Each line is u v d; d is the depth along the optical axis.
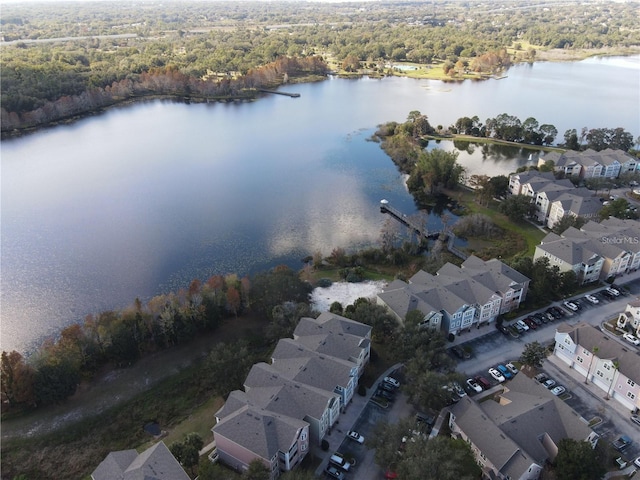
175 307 117.12
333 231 174.38
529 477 78.06
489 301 116.69
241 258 158.25
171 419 97.75
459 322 114.75
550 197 169.25
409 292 116.62
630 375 92.62
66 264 156.00
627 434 89.06
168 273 151.25
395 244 163.00
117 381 106.12
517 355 109.19
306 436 84.06
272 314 118.31
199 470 78.81
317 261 150.50
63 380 99.25
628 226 145.00
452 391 92.44
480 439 81.75
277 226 177.88
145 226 178.88
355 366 97.06
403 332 104.31
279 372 94.19
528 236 164.75
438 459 73.69
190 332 114.81
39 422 96.25
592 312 122.81
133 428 95.69
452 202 196.12
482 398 97.00
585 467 75.19
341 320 107.75
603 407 95.06
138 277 149.38
